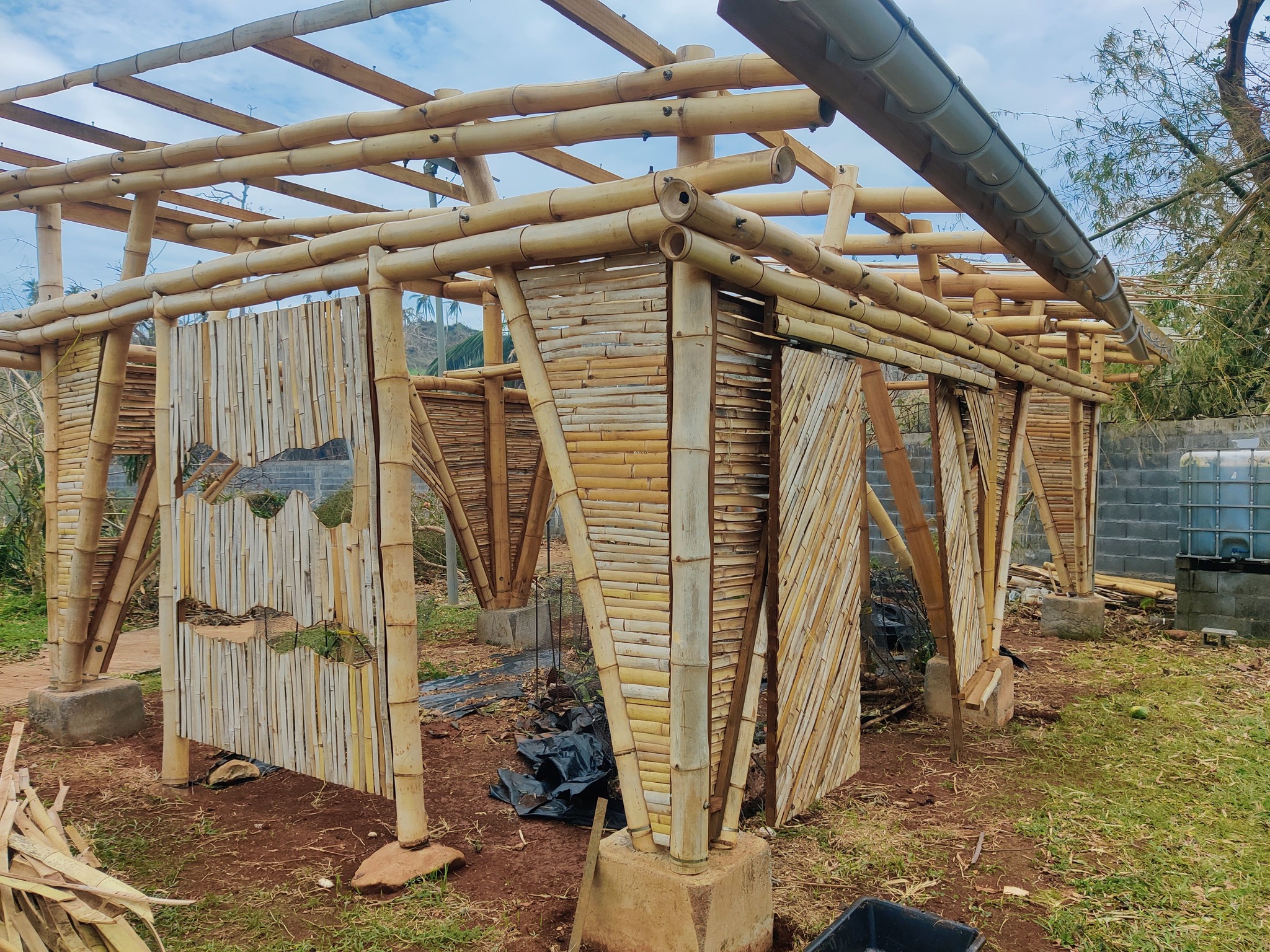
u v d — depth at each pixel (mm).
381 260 3547
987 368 5508
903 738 5547
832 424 3643
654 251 2898
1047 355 9523
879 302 3777
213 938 3141
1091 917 3293
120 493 12016
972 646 5590
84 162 4602
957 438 5312
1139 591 9500
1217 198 9789
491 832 4035
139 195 4828
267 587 4172
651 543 2949
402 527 3670
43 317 5297
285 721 4137
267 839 4012
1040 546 11062
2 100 4137
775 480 3127
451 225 3281
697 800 2846
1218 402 10000
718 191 2693
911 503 5562
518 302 3213
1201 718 5777
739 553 3107
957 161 2531
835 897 3436
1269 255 9625
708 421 2789
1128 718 5875
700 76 2715
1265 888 3477
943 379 5016
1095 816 4234
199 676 4574
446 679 7012
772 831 3875
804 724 3504
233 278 4203
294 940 3123
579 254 3000
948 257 6152
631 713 3021
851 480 3852
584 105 3020
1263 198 9617
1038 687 6766
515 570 8609
